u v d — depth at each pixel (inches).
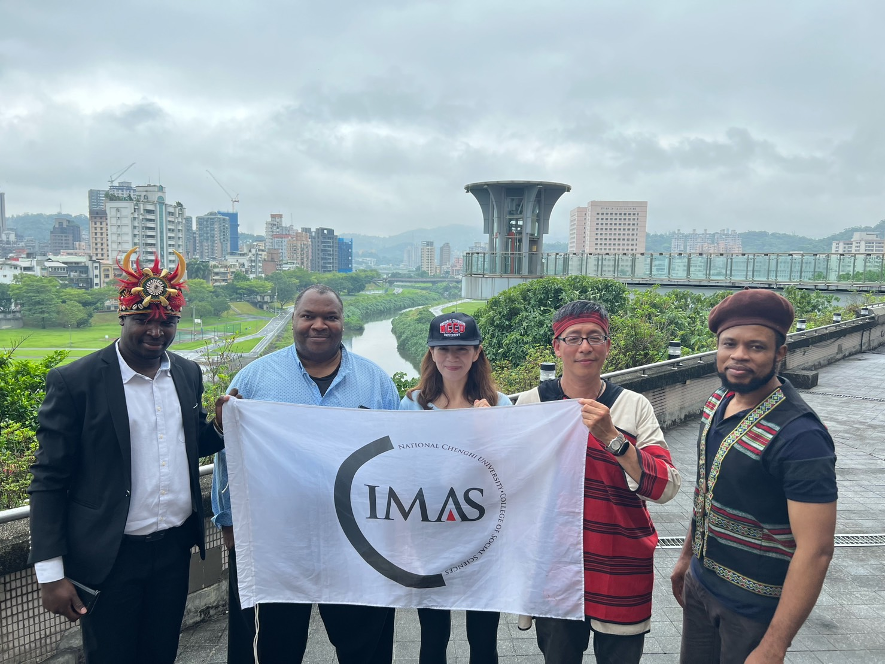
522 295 507.8
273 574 101.2
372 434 100.5
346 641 107.0
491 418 98.2
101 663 91.0
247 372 110.2
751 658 75.6
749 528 80.0
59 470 85.8
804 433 74.3
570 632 96.0
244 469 100.0
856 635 130.9
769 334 78.1
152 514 92.9
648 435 92.0
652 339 363.6
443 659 106.5
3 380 168.7
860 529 187.2
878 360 550.3
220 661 118.6
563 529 94.8
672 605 142.9
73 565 87.2
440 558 100.3
